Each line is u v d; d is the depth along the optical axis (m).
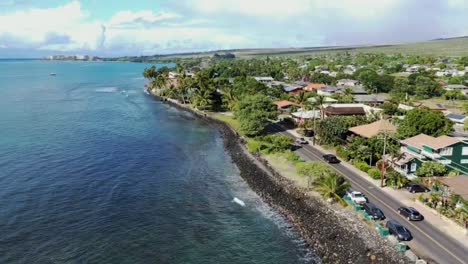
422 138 80.62
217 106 162.75
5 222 55.62
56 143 100.06
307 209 60.03
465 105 142.38
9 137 104.88
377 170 70.31
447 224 51.44
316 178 68.00
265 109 116.38
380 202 58.94
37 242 50.56
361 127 93.62
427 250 45.06
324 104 129.88
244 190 71.81
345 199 60.72
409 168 72.50
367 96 160.12
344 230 51.88
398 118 108.88
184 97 187.12
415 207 57.06
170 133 118.62
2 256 46.94
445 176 69.38
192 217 59.75
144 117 145.62
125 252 49.12
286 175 74.69
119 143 103.12
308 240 52.34
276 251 50.03
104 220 57.53
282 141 92.88
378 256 45.28
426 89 182.12
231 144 103.88
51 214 58.78
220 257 48.62
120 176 77.00
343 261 45.94
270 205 64.56
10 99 185.88
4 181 71.62
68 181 72.94
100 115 145.75
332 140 95.25
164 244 51.38
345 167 77.25
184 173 80.88
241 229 56.03
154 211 61.47
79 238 52.03
